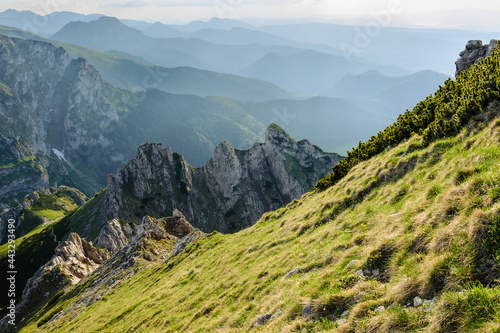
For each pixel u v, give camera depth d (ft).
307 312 37.88
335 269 46.44
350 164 118.52
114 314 138.21
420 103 112.06
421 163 67.31
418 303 27.84
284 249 83.76
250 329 48.52
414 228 40.27
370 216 62.64
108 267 270.87
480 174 38.83
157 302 117.29
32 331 216.74
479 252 27.63
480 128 59.82
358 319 30.50
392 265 36.65
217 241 159.22
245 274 84.28
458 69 168.86
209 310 76.95
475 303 23.15
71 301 242.37
